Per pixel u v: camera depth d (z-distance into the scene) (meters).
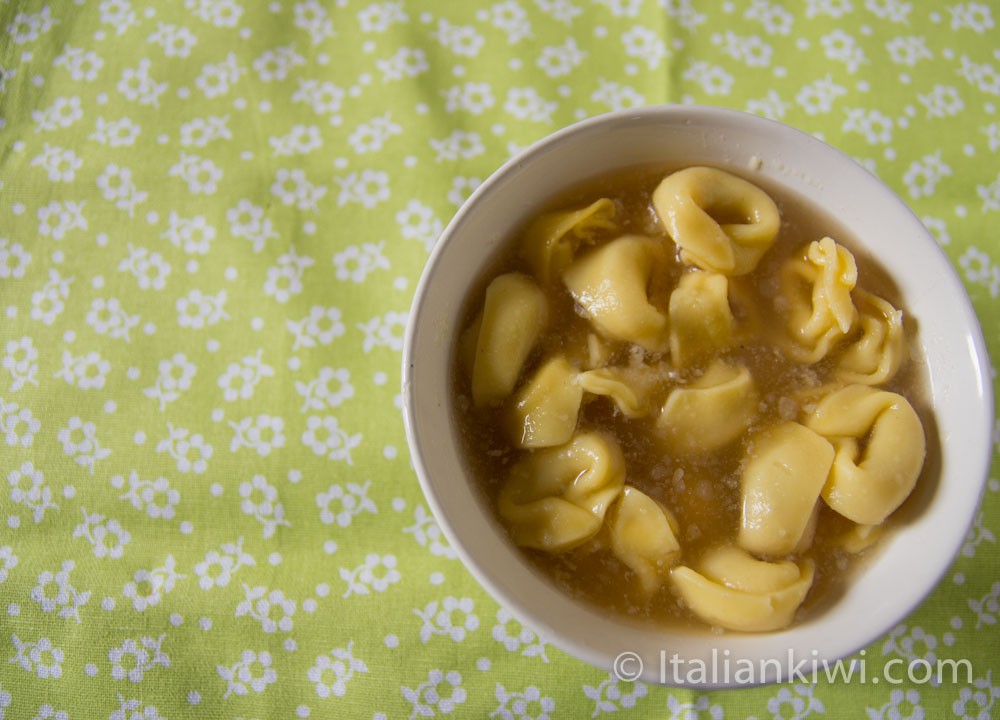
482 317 0.36
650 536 0.35
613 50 0.43
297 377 0.40
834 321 0.36
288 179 0.41
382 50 0.42
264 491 0.39
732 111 0.35
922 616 0.39
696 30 0.43
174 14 0.43
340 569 0.38
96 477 0.39
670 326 0.36
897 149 0.42
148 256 0.41
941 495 0.35
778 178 0.37
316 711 0.38
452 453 0.35
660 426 0.35
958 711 0.38
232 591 0.38
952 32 0.43
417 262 0.41
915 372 0.36
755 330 0.36
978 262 0.41
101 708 0.38
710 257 0.36
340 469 0.39
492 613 0.38
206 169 0.41
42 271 0.40
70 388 0.40
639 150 0.36
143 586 0.38
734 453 0.36
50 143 0.41
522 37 0.43
